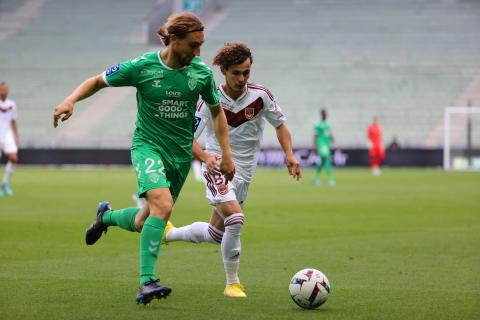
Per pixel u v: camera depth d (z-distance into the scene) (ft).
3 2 645.10
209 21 598.34
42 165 484.33
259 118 92.38
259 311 78.64
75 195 247.70
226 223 87.56
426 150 472.03
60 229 154.71
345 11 590.14
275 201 231.71
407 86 527.81
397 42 558.56
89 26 611.06
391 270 106.83
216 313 77.41
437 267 109.40
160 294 75.72
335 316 76.33
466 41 549.13
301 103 527.81
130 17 615.16
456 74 529.04
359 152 472.85
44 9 633.61
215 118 84.38
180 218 177.88
